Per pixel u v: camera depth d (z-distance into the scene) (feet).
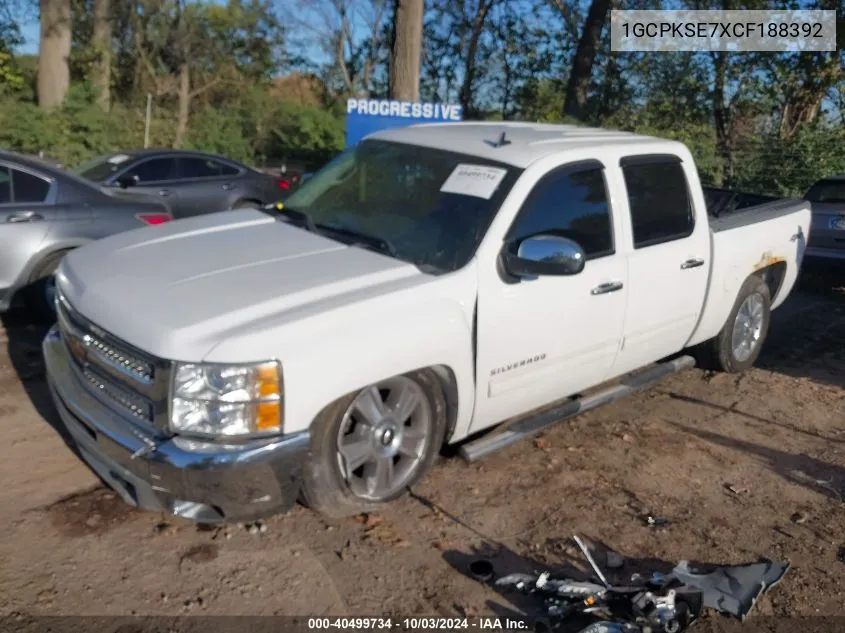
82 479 14.99
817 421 20.40
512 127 18.75
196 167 41.78
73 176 23.70
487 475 16.33
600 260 17.01
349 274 14.11
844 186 35.37
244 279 13.78
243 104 108.68
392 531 14.15
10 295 22.38
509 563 13.61
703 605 12.66
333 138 105.91
